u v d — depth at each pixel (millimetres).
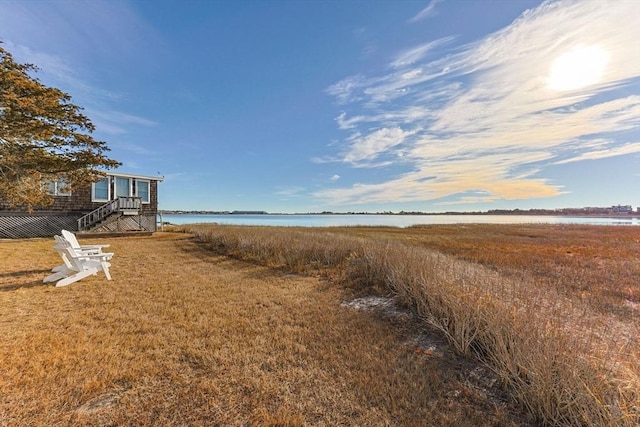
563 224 37625
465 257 8500
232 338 3119
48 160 8672
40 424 1771
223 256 8969
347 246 7891
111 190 15938
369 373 2484
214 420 1864
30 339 2932
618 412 1662
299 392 2193
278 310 4086
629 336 2934
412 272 4594
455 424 1869
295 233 11633
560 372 2012
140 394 2111
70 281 5207
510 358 2398
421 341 3160
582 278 5992
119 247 10273
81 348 2773
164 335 3156
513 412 2006
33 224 13445
